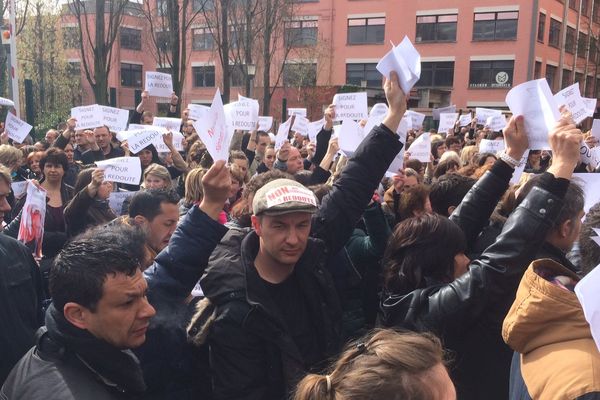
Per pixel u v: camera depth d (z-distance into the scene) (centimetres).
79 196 403
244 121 663
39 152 641
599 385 133
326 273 210
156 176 446
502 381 206
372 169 242
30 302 249
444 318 197
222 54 2303
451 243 221
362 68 3622
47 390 143
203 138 195
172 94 839
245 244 201
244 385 191
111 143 741
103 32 1808
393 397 110
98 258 152
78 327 151
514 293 203
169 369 199
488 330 205
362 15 3584
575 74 3759
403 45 245
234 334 191
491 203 262
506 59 3300
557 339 146
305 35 3722
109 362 154
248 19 2284
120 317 152
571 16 3631
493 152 649
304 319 204
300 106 3228
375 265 311
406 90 243
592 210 187
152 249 271
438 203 341
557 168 188
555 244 214
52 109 2636
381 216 312
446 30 3434
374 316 310
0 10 1485
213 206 200
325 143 558
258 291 192
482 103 3375
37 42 2755
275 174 279
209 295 197
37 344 158
